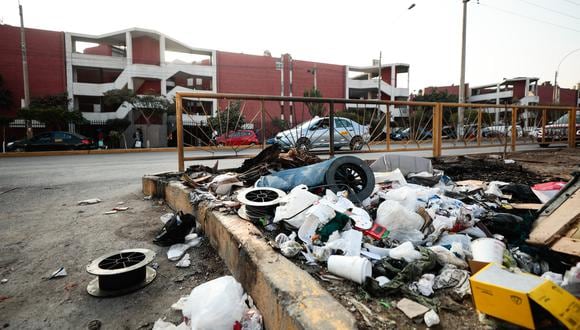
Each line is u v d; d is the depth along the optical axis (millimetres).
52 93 29406
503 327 1431
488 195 3691
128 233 3613
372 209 3152
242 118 6133
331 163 3428
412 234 2551
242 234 2594
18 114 22578
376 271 2053
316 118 6484
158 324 2047
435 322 1512
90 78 32656
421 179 4254
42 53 29031
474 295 1522
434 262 2064
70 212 4395
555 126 10797
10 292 2445
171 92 32250
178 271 2756
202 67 33875
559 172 5555
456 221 2639
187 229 3359
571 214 2330
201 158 5453
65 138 19312
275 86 37125
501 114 9031
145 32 30656
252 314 1971
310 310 1583
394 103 6371
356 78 50000
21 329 2039
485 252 2084
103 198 5199
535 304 1326
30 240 3416
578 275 1651
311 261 2205
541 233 2266
